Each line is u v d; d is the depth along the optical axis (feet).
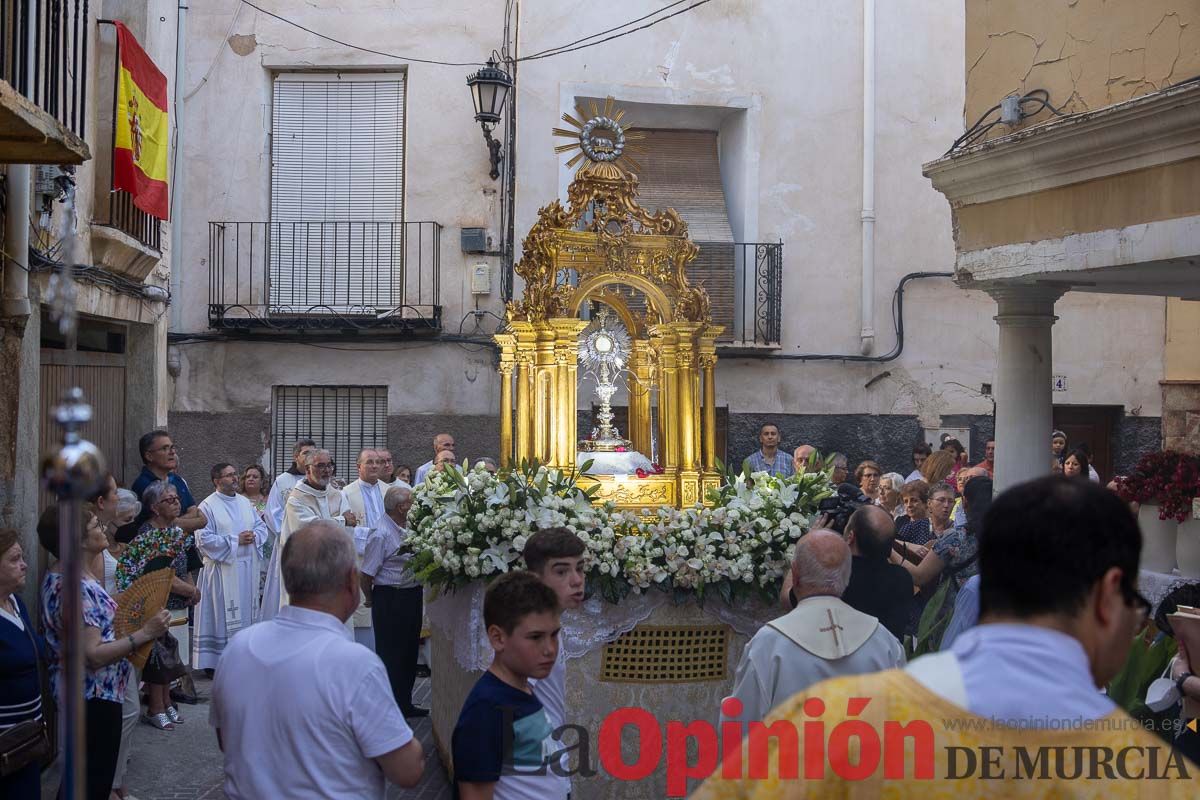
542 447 20.81
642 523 18.57
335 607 10.98
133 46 27.12
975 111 24.76
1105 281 22.93
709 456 21.89
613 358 22.56
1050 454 24.17
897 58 44.01
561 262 21.21
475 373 42.01
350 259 42.22
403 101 42.34
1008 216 23.07
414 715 25.50
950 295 44.34
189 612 28.73
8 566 14.66
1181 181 18.61
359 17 41.93
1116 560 5.66
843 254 43.83
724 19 43.06
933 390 44.16
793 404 43.45
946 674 5.69
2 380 20.90
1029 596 5.71
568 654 17.80
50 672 16.78
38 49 20.49
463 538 17.71
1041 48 22.66
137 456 30.94
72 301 5.90
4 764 13.76
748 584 18.35
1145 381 44.29
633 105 43.04
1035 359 24.08
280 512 29.09
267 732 10.39
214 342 41.93
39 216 22.54
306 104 42.42
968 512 19.83
